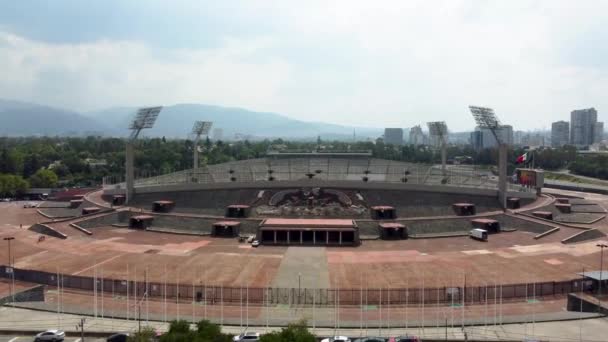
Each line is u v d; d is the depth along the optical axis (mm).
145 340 63000
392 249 125312
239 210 154500
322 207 158625
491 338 69188
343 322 75688
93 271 101875
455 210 159500
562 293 88812
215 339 60656
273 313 79812
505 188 161750
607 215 169250
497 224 144625
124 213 156750
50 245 124500
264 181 170875
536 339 68125
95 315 78312
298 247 127938
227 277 98688
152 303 84438
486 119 163250
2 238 131125
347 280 96688
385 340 67812
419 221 147000
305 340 57781
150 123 168625
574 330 72188
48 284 93875
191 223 148625
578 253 116250
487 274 99750
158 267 105312
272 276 99562
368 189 167750
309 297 86812
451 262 109688
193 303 84500
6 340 69500
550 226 141500
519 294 87500
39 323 74750
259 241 131875
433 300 85562
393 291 88562
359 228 142750
